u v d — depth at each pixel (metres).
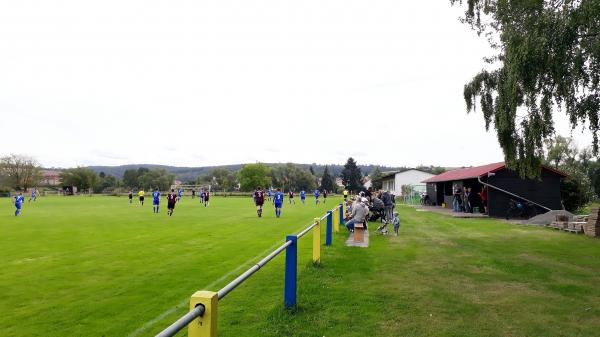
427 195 40.72
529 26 10.62
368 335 4.77
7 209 32.41
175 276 7.88
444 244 12.09
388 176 65.31
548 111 11.18
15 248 11.48
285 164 127.81
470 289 6.85
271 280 7.52
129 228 16.97
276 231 15.70
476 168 30.94
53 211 29.53
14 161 94.31
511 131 13.31
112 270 8.45
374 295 6.42
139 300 6.29
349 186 109.94
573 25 9.38
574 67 9.98
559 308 5.82
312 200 57.91
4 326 5.16
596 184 44.78
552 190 24.27
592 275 7.95
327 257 9.70
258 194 23.66
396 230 14.41
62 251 10.91
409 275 7.85
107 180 130.62
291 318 5.30
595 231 14.11
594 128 10.91
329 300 6.13
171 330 2.06
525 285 7.14
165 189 118.94
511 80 11.00
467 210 27.33
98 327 5.12
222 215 25.03
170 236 14.16
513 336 4.77
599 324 5.18
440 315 5.49
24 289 6.96
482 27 13.30
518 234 14.78
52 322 5.30
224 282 7.39
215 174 128.50
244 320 5.29
